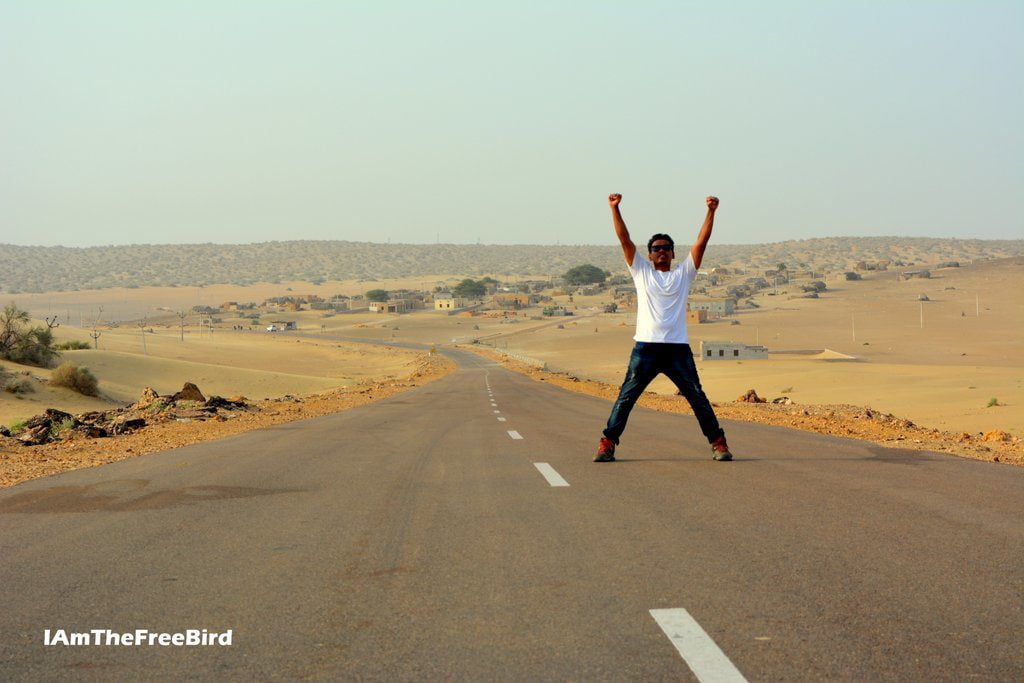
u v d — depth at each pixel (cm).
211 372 10181
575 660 380
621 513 730
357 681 364
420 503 816
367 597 496
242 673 379
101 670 387
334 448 1400
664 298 1029
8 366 8338
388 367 14700
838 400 6588
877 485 859
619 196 987
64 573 573
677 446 1275
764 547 591
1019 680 346
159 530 714
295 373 13538
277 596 503
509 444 1402
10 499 911
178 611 478
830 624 422
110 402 7431
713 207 993
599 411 2639
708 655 381
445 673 370
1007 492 812
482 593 496
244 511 797
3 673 386
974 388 6988
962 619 425
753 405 3064
